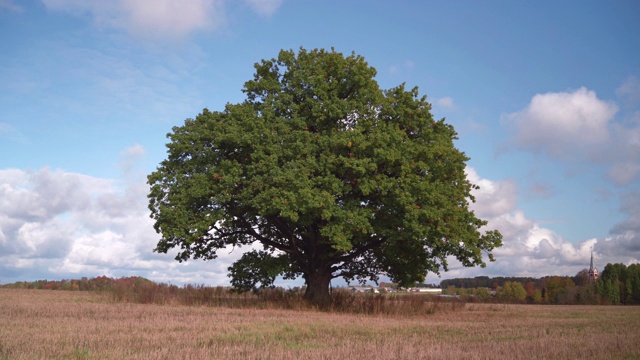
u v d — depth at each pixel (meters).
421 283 35.66
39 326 15.53
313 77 30.98
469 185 31.38
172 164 31.33
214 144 30.31
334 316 24.02
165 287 32.97
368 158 28.75
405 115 31.55
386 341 13.97
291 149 29.03
